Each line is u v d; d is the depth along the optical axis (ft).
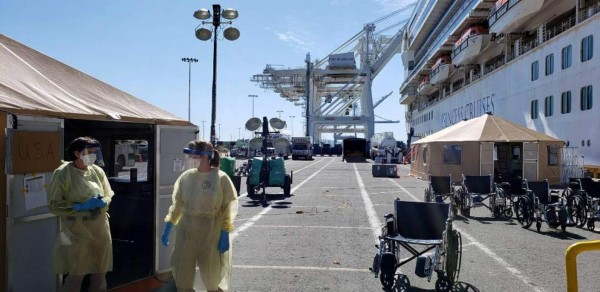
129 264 19.58
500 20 117.80
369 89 292.61
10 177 13.26
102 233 14.42
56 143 14.66
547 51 94.84
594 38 77.05
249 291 19.03
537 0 98.27
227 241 14.43
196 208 14.15
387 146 197.77
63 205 13.53
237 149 224.94
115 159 23.00
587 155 78.13
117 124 22.44
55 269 13.97
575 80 83.10
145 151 22.18
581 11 85.81
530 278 21.15
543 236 31.50
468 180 41.83
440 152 74.90
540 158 72.64
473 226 35.58
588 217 35.14
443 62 185.68
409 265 23.43
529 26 115.65
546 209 32.71
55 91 16.21
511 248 27.66
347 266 23.08
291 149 206.08
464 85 170.19
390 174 92.73
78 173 13.88
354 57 292.20
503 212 39.88
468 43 141.28
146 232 22.09
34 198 14.02
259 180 53.47
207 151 14.39
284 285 19.89
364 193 59.98
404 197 55.26
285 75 298.56
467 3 143.74
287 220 37.58
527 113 104.88
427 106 238.68
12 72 15.33
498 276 21.44
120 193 22.48
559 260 24.66
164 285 17.98
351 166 142.31
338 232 32.30
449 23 166.30
